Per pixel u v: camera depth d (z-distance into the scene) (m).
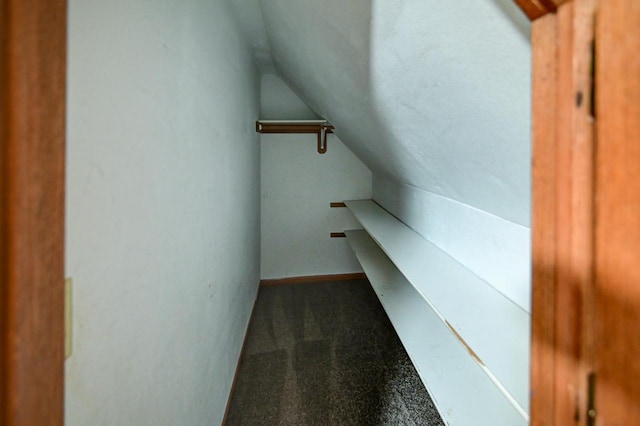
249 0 1.54
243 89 2.00
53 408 0.31
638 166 0.26
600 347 0.30
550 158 0.34
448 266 1.39
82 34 0.49
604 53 0.28
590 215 0.30
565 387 0.34
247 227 2.26
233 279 1.76
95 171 0.53
